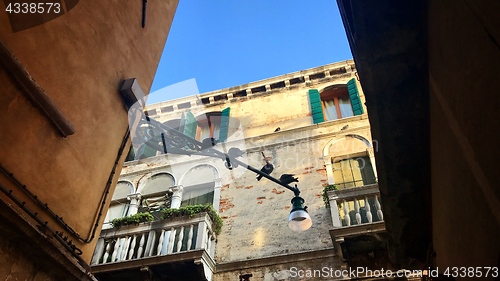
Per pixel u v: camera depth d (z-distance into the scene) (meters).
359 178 9.59
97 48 4.86
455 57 2.20
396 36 2.79
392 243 4.03
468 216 2.40
